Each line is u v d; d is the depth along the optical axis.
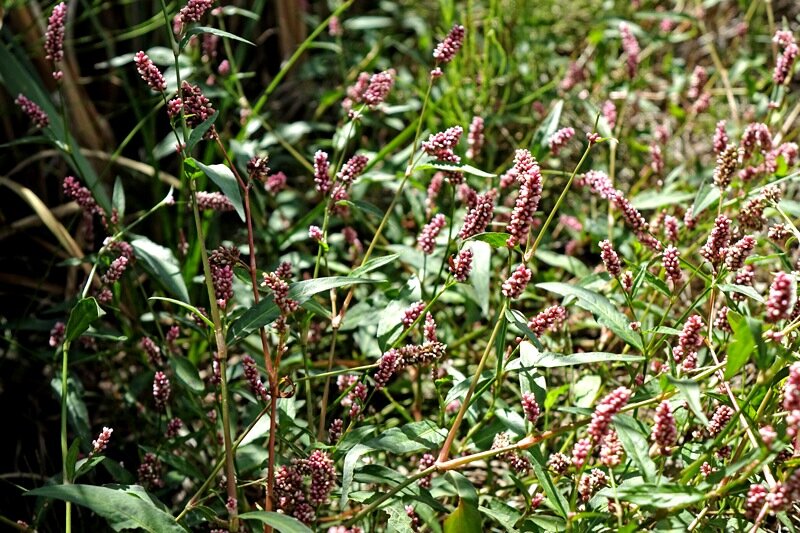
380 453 0.86
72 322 0.74
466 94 1.13
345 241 1.01
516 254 0.98
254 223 1.02
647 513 0.70
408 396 0.95
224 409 0.72
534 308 0.98
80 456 0.85
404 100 1.18
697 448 0.76
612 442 0.69
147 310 1.01
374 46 1.20
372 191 1.10
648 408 0.89
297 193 1.06
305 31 1.27
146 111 1.17
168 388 0.80
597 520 0.72
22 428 0.95
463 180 0.82
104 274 0.88
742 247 0.75
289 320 0.86
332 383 0.93
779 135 0.97
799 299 0.75
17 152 1.07
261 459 0.79
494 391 0.76
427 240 0.81
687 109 1.26
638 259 0.93
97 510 0.67
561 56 1.35
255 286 0.72
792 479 0.65
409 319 0.77
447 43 0.84
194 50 1.05
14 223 1.04
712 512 0.72
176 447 0.83
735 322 0.70
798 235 0.78
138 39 1.20
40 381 0.97
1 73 0.99
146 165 1.08
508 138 1.13
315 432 0.82
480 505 0.79
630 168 1.14
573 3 1.41
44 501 0.78
